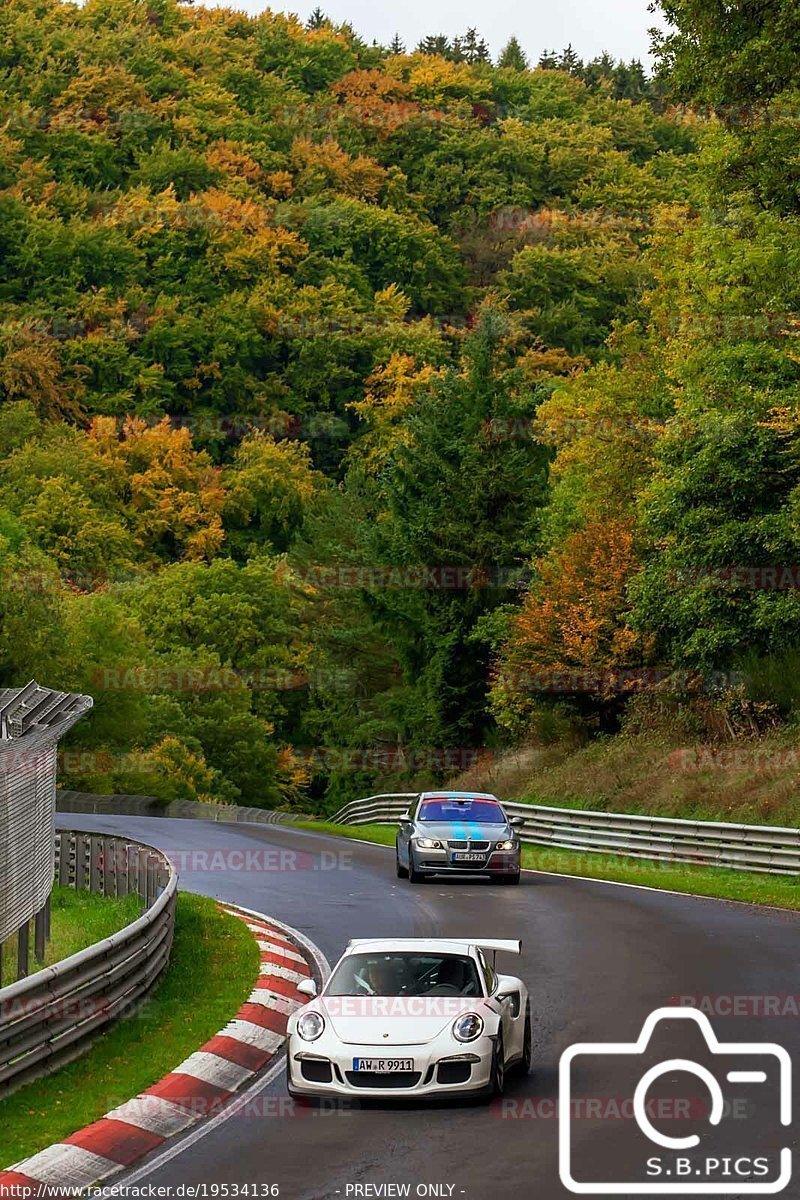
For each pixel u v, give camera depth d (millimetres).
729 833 66562
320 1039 24156
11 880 32438
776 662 87500
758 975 35750
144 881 52812
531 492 124500
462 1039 23859
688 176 100562
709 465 87500
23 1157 20500
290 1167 20266
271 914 51781
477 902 54094
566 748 104500
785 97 75750
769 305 86812
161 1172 20250
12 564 175875
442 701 124375
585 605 100062
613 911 50875
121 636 190125
